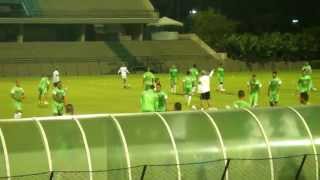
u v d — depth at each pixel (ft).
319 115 152.56
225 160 136.87
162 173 132.26
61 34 652.89
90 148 131.54
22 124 132.16
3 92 363.35
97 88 390.21
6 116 256.52
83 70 563.07
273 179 139.23
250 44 643.45
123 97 329.31
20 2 620.49
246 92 347.56
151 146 134.62
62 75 548.72
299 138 146.41
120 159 132.98
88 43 618.85
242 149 140.36
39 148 127.95
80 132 133.49
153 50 628.28
